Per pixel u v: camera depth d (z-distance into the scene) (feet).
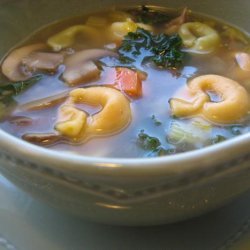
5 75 0.76
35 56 0.79
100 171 0.44
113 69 0.77
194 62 0.80
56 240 0.59
